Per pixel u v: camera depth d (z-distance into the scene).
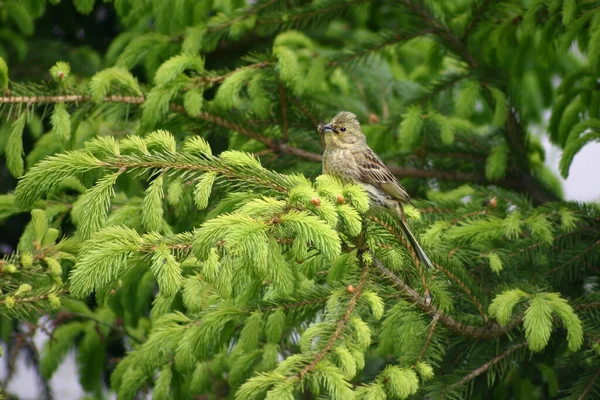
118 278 8.54
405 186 14.29
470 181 13.93
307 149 13.48
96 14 18.38
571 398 9.71
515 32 13.52
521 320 9.60
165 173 8.47
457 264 9.69
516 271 10.99
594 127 12.09
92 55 16.89
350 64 14.05
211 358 12.32
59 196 12.60
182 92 12.21
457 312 9.76
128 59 13.29
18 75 16.56
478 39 13.80
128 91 12.07
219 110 12.61
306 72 13.94
